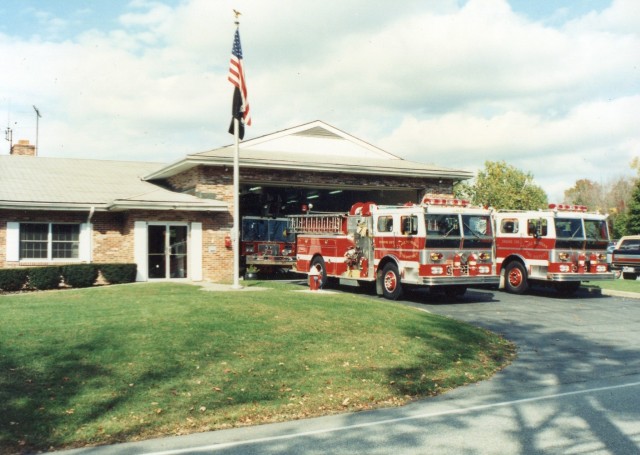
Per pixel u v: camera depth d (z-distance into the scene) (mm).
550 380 8898
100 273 20719
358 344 10305
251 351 9391
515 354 10852
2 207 19781
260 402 7504
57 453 5832
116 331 9836
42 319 10680
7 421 6422
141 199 20422
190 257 21391
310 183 24000
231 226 22203
